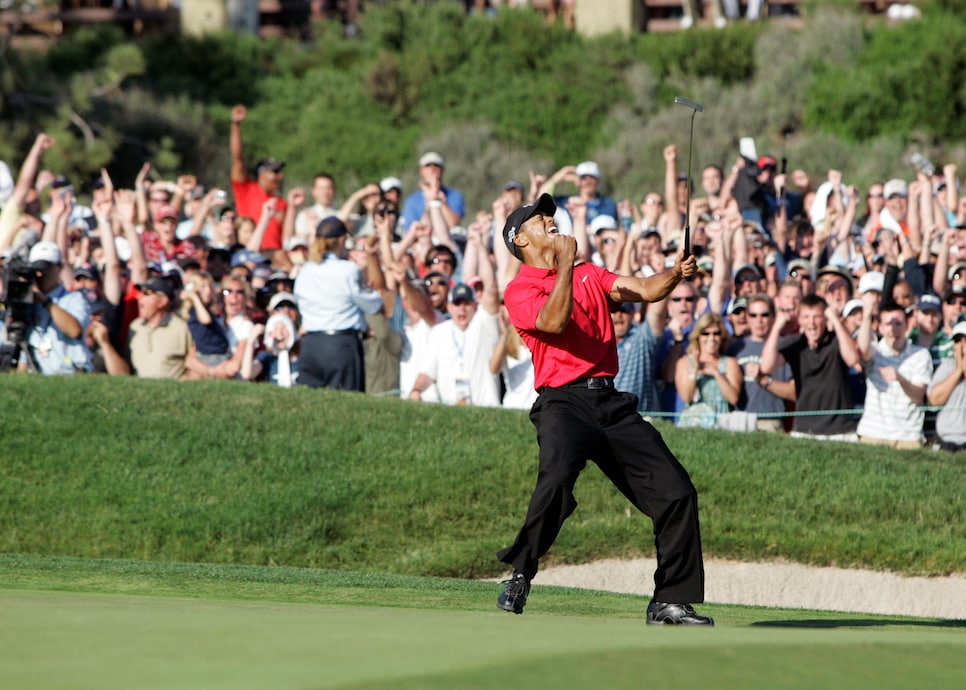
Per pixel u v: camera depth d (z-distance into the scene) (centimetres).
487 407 4366
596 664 1182
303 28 11194
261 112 9731
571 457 1872
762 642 1352
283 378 4625
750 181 5662
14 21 9469
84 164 8456
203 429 4066
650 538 3638
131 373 4622
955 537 3669
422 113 9388
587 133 9056
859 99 8594
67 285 4734
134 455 3912
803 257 5359
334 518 3700
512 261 4559
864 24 9419
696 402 4259
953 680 1223
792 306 4391
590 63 9500
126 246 5141
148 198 5838
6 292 4469
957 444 4250
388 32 10112
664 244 5362
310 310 4481
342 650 1241
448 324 4497
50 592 2234
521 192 5166
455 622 1551
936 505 3794
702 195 7794
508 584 1881
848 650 1341
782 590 3519
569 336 1928
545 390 1955
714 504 3788
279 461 3934
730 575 3534
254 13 11000
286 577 2825
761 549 3597
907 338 4381
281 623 1473
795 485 3866
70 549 3512
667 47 9569
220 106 9744
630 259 4694
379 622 1518
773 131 8725
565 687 1085
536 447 4056
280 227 5638
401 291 4662
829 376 4253
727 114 8775
